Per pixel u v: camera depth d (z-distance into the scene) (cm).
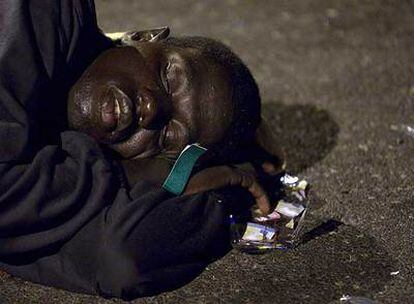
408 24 689
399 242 412
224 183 408
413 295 372
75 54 388
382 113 549
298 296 372
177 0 732
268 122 536
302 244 409
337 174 477
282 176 453
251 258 398
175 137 394
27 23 371
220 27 683
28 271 378
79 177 370
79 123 387
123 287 362
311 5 724
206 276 386
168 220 374
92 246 369
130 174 394
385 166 485
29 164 372
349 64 622
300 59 630
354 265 394
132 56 392
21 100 368
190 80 394
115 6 715
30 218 364
